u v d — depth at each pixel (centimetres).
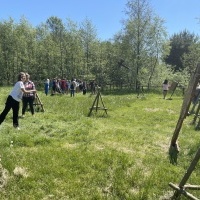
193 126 1484
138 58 5116
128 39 5141
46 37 6725
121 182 714
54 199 632
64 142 1037
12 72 6531
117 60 5438
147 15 5053
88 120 1459
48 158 841
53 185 684
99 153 905
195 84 958
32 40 6562
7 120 1345
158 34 5075
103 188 693
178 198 641
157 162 878
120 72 5441
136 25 5044
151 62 5159
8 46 6362
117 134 1198
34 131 1148
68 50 6531
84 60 6419
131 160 858
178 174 793
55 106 2030
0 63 6359
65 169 765
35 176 716
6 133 1087
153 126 1488
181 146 1074
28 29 6531
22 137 1023
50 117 1500
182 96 3519
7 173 704
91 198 641
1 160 786
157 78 5078
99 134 1174
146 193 670
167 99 3016
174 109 2158
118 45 5353
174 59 7819
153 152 987
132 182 725
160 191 691
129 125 1481
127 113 1892
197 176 785
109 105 2247
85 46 6278
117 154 898
